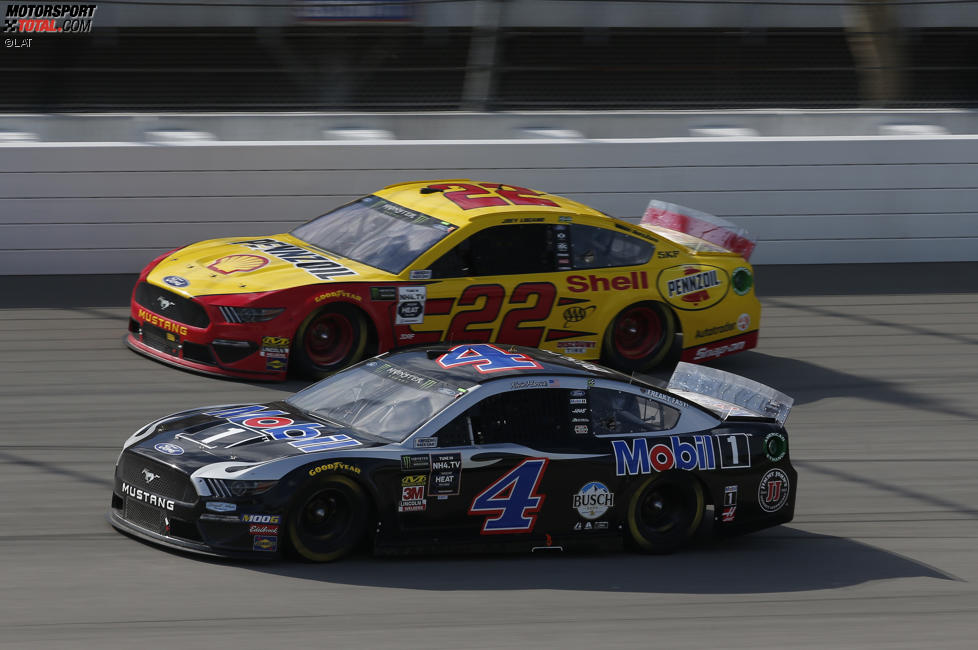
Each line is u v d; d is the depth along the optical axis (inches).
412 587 815.7
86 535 877.2
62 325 1513.3
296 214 1846.7
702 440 971.9
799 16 2637.8
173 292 1337.4
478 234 1391.5
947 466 1242.0
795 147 2053.4
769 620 821.2
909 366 1590.8
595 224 1467.8
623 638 756.6
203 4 2223.2
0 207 1721.2
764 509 998.4
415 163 1887.3
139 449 860.0
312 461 825.5
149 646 680.4
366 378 957.2
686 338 1509.6
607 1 2662.4
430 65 2348.7
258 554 815.1
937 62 2506.2
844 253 2112.5
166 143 1790.1
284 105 2129.7
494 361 952.3
